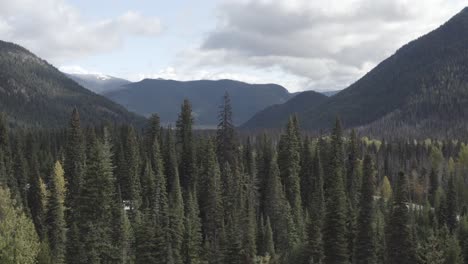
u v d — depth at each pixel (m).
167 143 103.62
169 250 65.25
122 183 88.12
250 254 72.50
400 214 59.59
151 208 77.94
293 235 82.88
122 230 60.44
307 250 70.12
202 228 87.50
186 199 87.44
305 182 106.56
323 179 105.12
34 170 100.25
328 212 64.81
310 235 69.62
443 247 78.31
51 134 173.88
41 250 51.22
